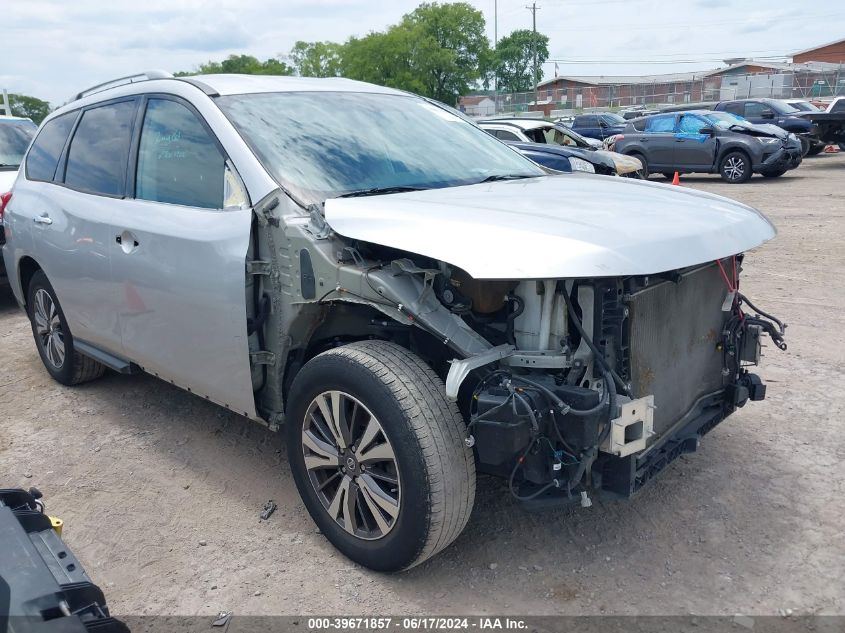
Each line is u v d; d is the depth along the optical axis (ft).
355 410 9.30
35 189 16.02
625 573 9.65
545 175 13.24
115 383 17.06
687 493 11.55
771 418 14.24
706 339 10.86
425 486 8.59
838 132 67.31
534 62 235.40
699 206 10.49
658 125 62.54
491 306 9.11
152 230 11.80
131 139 13.17
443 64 219.61
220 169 11.09
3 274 22.82
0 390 16.96
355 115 12.62
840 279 24.88
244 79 12.77
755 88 164.96
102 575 9.93
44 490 12.19
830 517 10.81
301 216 9.98
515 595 9.27
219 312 10.66
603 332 8.68
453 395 8.22
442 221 8.84
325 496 10.18
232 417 14.94
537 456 8.53
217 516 11.27
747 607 8.95
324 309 10.01
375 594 9.34
